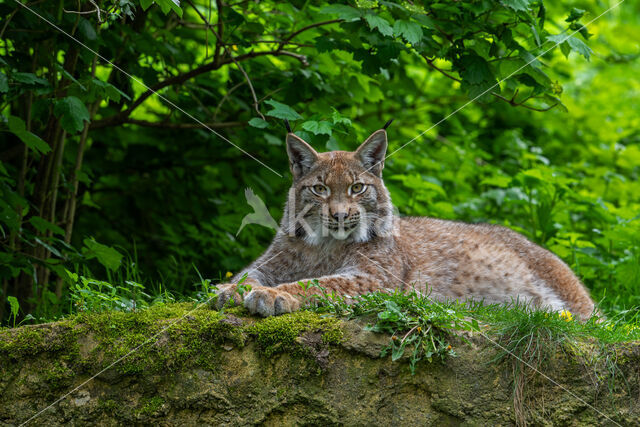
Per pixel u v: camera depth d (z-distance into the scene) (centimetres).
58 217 1179
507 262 965
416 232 971
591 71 2261
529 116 1736
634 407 650
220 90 1280
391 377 665
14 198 917
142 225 1412
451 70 1000
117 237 1339
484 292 933
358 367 669
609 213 1204
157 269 1244
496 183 1270
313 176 892
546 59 1195
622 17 2261
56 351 691
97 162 1295
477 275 936
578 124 1825
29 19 950
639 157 1599
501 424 648
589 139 1769
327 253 893
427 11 947
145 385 680
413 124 1566
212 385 677
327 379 668
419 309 697
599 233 1189
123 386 683
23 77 838
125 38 1092
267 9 1144
